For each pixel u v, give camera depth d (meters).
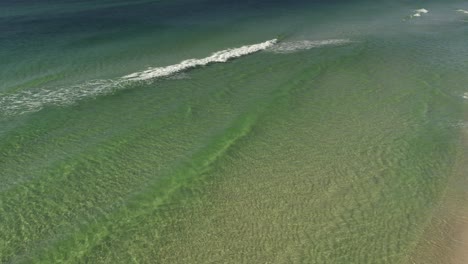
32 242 18.98
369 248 18.45
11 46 41.25
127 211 20.67
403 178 22.61
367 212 20.39
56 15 53.06
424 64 37.25
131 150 25.22
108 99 31.08
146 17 53.09
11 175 23.09
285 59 38.75
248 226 19.77
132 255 18.41
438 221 19.73
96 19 51.66
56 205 21.06
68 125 27.80
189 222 20.06
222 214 20.47
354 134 26.58
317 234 19.23
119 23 50.12
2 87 32.31
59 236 19.28
